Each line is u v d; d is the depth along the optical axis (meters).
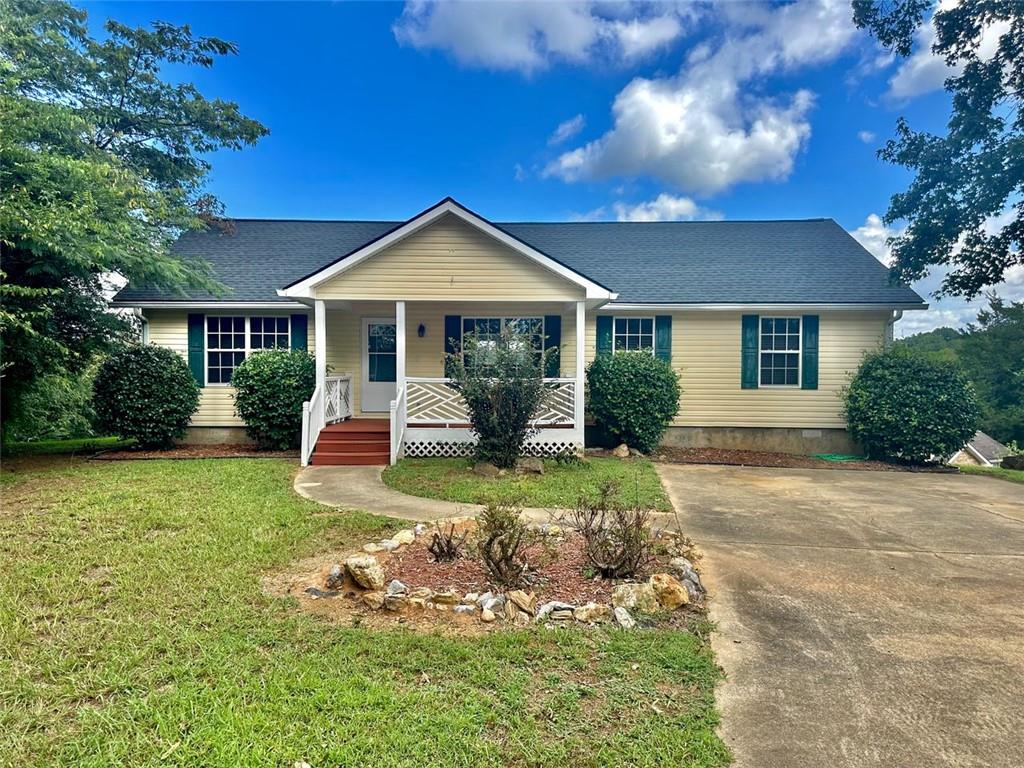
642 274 13.79
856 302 12.35
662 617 3.86
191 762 2.30
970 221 12.69
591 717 2.68
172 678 2.96
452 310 13.07
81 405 16.56
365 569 4.14
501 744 2.46
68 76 13.03
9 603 3.82
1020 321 24.11
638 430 11.52
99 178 9.67
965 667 3.23
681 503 7.59
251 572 4.55
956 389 11.18
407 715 2.64
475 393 9.12
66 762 2.32
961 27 12.58
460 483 8.23
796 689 2.98
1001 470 11.05
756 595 4.34
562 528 5.74
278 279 13.55
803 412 12.88
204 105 15.43
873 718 2.72
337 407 11.85
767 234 15.69
